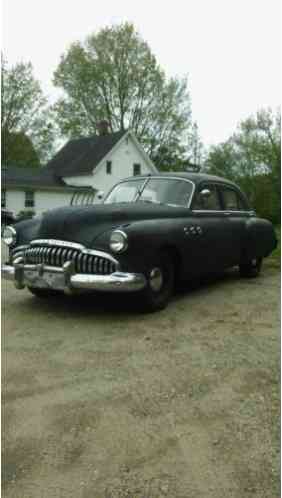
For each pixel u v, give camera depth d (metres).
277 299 5.18
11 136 34.91
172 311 4.55
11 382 2.79
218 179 6.09
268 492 1.77
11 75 33.94
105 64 35.91
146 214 4.65
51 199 26.27
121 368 3.02
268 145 26.61
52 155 37.28
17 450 2.05
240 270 6.79
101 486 1.80
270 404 2.52
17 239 4.66
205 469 1.92
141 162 31.39
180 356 3.25
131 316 4.34
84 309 4.63
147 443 2.11
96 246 4.02
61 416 2.36
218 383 2.79
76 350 3.37
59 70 37.06
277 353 3.35
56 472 1.89
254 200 23.50
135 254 4.01
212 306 4.80
